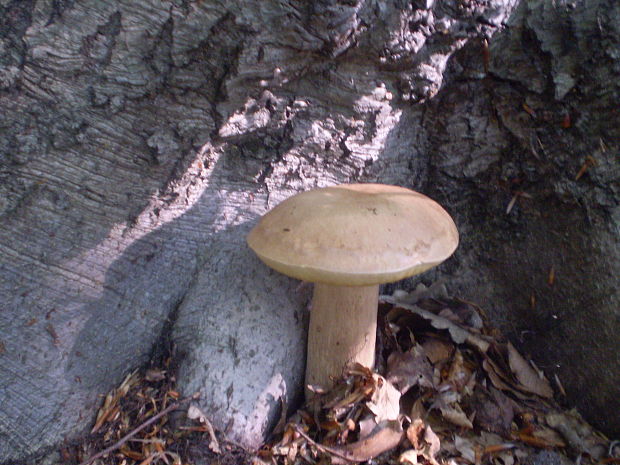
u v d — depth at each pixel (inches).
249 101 11.2
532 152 12.7
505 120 12.9
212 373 11.6
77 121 10.1
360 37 11.0
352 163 13.2
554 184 12.6
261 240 10.1
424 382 12.6
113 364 11.5
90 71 9.8
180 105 10.7
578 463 11.7
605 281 12.1
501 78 12.6
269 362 12.0
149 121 10.6
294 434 11.6
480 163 13.6
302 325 13.0
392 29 11.1
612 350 12.2
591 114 11.8
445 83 13.1
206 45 10.1
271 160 12.4
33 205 10.4
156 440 10.9
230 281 12.5
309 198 10.4
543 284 13.4
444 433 12.3
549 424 12.5
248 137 12.0
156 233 11.8
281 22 10.2
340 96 12.0
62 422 10.7
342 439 11.3
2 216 10.2
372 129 12.9
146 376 11.7
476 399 12.7
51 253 10.7
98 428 11.0
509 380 13.3
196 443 10.9
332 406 11.7
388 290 14.9
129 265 11.6
